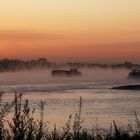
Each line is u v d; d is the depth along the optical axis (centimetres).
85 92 14050
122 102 8975
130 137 1173
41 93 13238
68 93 13375
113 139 1162
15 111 716
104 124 3312
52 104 8306
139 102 8875
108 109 6900
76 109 6512
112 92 13975
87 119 4488
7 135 706
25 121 720
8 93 4981
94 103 8731
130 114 5588
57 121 3438
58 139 830
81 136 970
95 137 1121
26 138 718
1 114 709
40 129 753
